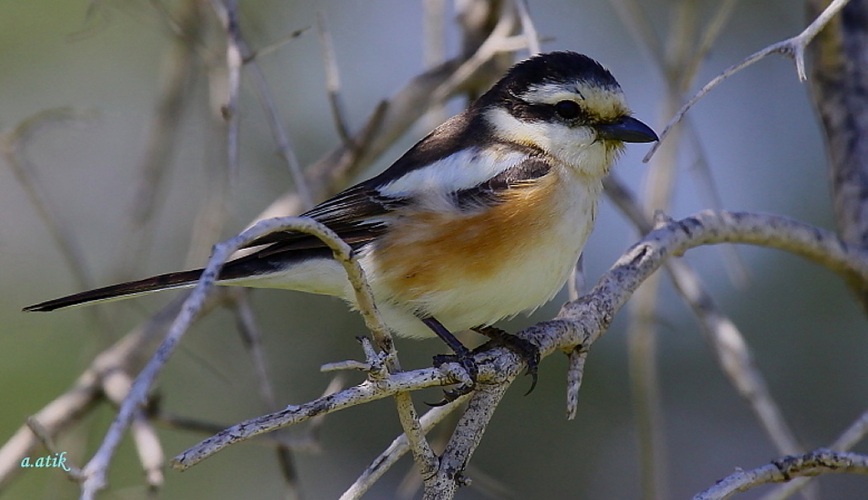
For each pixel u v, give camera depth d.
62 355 11.98
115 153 13.30
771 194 13.02
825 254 8.95
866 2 9.85
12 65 12.81
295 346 12.83
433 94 10.88
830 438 12.66
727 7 8.75
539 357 7.65
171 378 12.45
